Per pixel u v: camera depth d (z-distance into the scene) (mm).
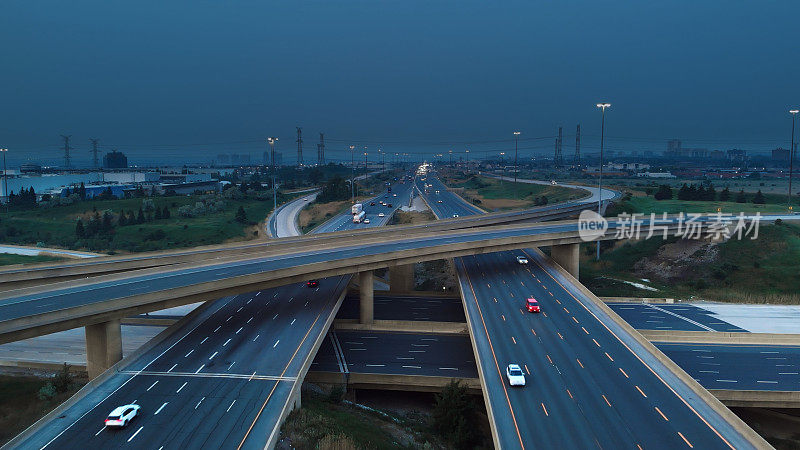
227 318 60531
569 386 44062
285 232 134750
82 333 69438
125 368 47188
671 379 45375
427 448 44625
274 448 36688
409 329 69062
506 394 42719
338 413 47750
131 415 38125
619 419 38844
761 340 63188
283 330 56375
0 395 50812
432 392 58562
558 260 94812
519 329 57156
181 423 38000
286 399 41812
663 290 92812
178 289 53062
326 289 72438
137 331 69500
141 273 62469
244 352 50562
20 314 45500
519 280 77625
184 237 133250
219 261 68500
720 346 62250
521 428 37688
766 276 92375
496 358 49656
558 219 133375
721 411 39406
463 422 47938
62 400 46562
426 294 86000
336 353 62500
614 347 52312
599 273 105812
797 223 110812
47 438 35906
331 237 91000
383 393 60594
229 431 37125
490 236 86312
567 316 61438
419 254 73688
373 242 82562
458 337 67188
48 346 64625
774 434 51250
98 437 36094
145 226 144500
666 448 35188
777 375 54438
